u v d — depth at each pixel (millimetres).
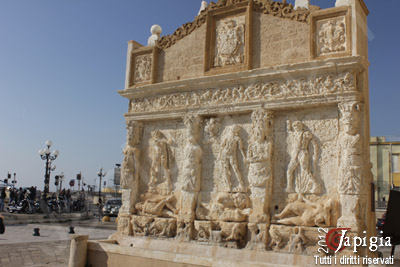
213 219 9000
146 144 10969
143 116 10836
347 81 7805
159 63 11055
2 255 10617
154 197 10305
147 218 10086
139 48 11398
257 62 9234
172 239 9469
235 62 9578
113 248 9039
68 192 18734
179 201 9828
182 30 10742
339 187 7547
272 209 8484
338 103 7848
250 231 8430
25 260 10094
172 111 10242
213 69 9859
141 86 10883
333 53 8180
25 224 17531
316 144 8211
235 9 9758
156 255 8289
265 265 6988
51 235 14656
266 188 8438
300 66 8305
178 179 10102
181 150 10211
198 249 8781
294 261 7516
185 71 10461
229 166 9172
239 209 8758
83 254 9320
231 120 9500
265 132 8672
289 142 8586
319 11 8445
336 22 8273
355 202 7273
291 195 8289
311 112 8438
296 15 8836
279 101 8539
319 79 8156
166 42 11023
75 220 15961
